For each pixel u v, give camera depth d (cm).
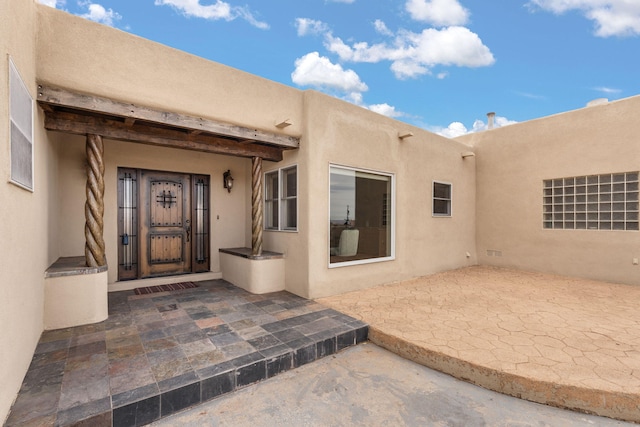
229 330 371
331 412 250
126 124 414
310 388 285
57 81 333
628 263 657
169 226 623
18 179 238
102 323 388
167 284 598
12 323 219
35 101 314
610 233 682
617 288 616
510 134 846
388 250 664
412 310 461
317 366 327
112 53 370
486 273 777
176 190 631
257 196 563
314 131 531
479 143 914
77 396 230
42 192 345
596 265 698
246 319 412
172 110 415
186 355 303
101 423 213
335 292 554
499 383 279
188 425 232
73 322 375
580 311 459
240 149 534
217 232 673
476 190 920
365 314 440
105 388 242
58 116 368
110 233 552
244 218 713
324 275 539
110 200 551
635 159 650
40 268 333
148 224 600
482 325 398
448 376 308
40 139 334
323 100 545
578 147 728
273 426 232
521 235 823
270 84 511
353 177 599
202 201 663
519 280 691
